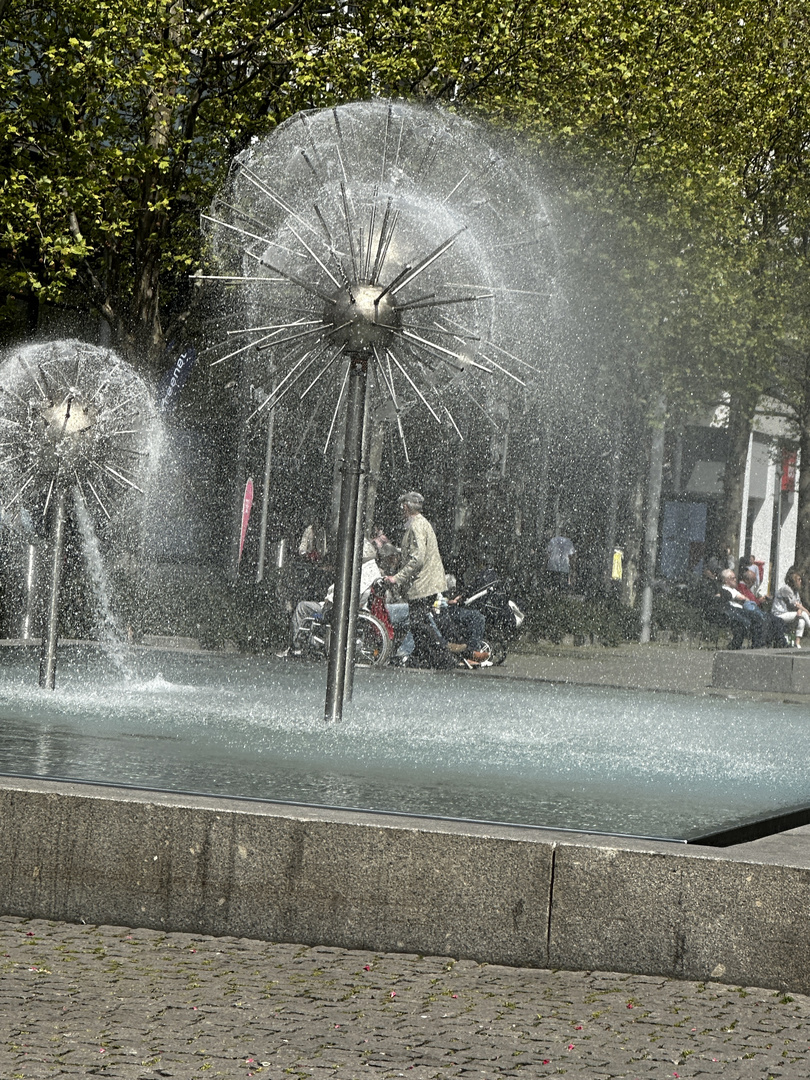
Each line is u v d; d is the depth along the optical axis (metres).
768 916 5.85
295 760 8.88
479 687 16.69
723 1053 5.04
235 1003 5.36
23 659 15.80
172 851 6.34
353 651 12.66
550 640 30.61
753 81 31.88
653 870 5.96
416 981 5.75
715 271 30.20
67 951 5.96
